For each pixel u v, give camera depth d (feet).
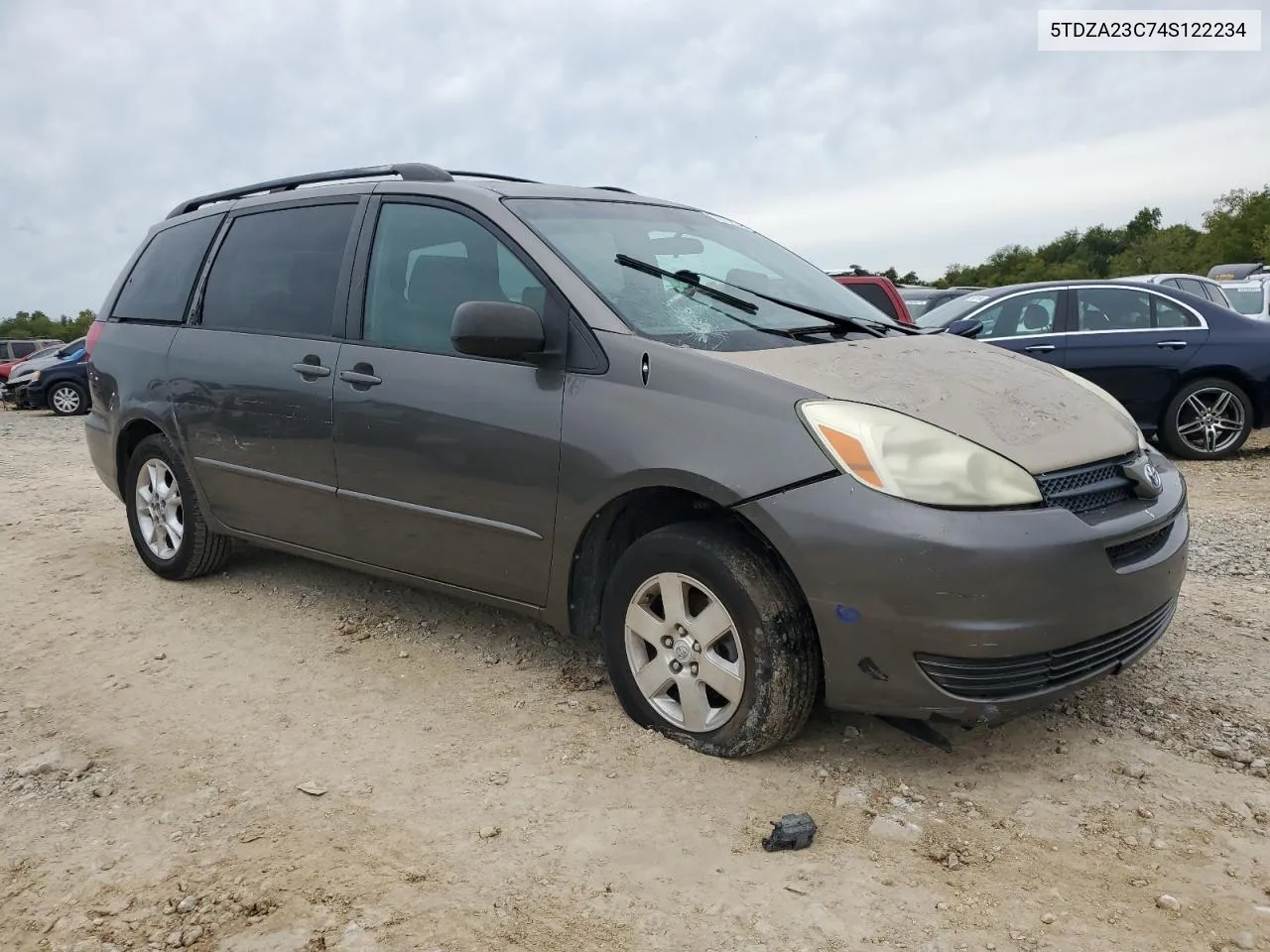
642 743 10.65
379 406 12.65
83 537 21.03
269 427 14.23
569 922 7.80
